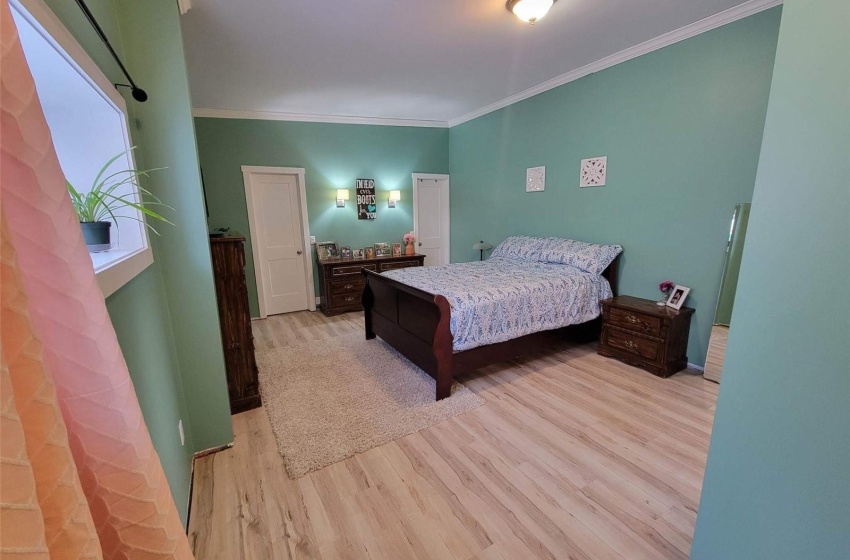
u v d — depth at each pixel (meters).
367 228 5.52
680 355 3.00
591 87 3.54
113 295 1.04
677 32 2.82
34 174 0.45
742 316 0.96
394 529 1.58
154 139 1.75
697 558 1.16
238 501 1.74
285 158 4.86
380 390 2.78
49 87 1.15
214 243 2.33
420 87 3.96
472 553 1.46
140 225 1.52
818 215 0.79
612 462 1.96
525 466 1.94
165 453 1.43
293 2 2.25
